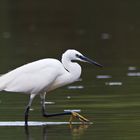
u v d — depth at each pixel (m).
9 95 16.70
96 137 11.63
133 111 13.98
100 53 24.86
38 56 23.75
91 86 17.72
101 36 30.28
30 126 12.95
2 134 12.13
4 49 26.42
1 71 20.11
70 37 30.06
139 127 12.38
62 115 14.20
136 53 24.70
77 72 13.72
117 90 16.88
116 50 25.70
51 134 12.08
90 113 13.93
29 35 30.84
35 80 13.30
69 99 15.78
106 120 13.16
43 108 13.64
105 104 14.92
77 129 12.51
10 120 13.48
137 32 31.14
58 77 13.62
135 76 19.38
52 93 16.80
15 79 13.34
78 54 13.77
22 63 21.94
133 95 16.05
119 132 11.98
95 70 20.89
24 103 15.48
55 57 23.39
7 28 33.06
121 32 31.30
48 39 29.47
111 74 19.88
